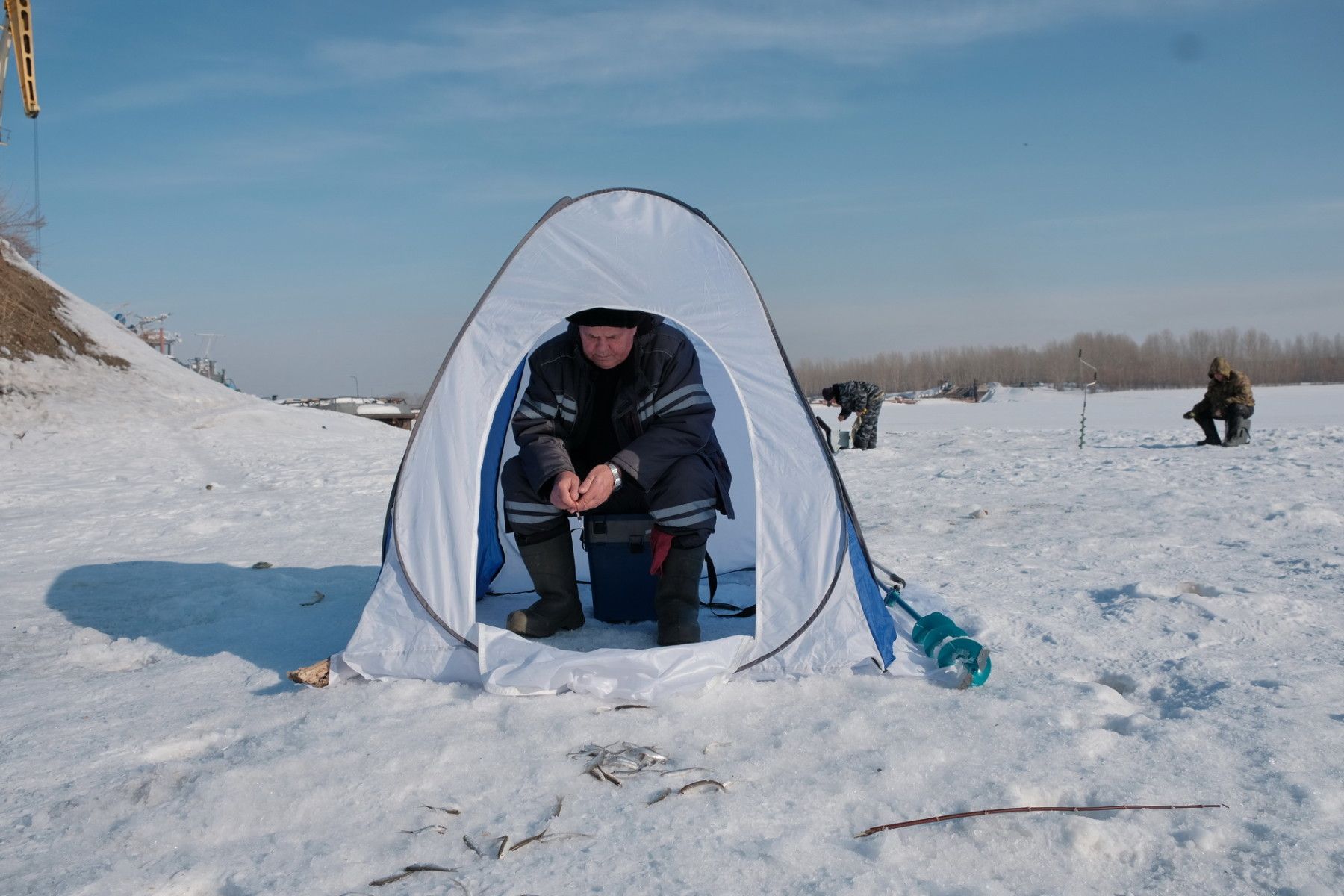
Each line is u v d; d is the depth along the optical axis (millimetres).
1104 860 1942
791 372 3375
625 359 3566
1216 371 13664
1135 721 2652
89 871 1947
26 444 17500
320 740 2578
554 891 1837
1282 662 3221
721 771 2365
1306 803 2129
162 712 2955
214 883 1921
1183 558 5207
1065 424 24844
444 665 3113
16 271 24969
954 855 1949
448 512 3234
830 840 2025
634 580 3920
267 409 23094
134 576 5469
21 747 2707
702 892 1820
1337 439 13641
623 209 3438
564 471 3393
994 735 2547
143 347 26859
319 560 5977
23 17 27859
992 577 4781
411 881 1885
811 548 3227
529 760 2436
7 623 4445
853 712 2686
